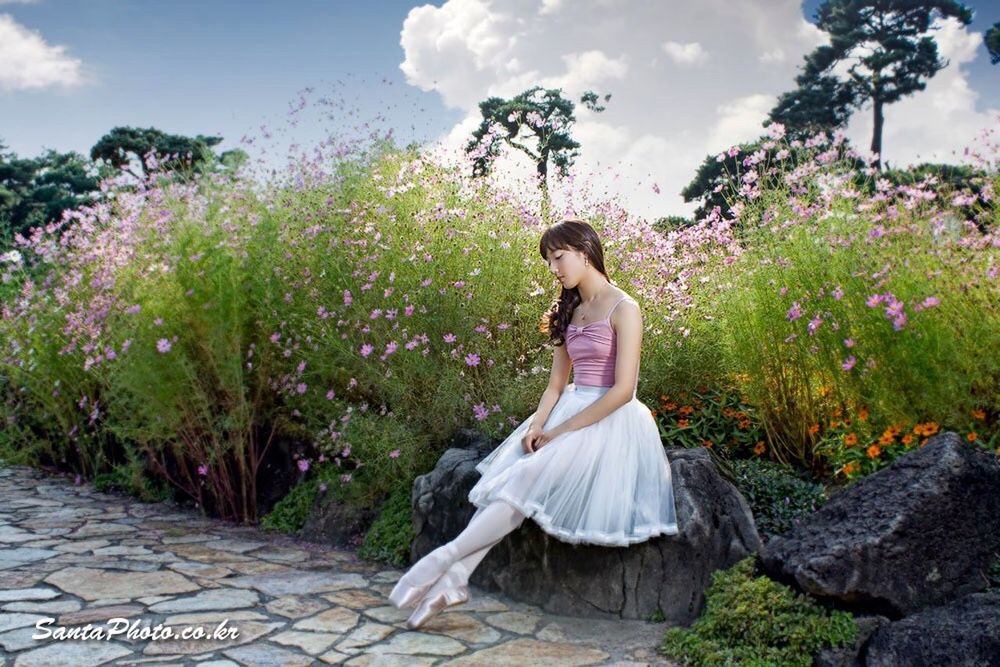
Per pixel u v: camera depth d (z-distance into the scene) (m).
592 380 3.62
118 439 6.85
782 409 4.57
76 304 6.39
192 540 4.99
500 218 5.21
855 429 4.17
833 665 2.88
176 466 6.33
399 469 4.85
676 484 3.64
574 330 3.68
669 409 4.81
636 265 5.07
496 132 5.72
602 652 3.17
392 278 4.88
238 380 5.43
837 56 25.11
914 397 3.91
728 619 3.14
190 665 2.98
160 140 15.16
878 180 4.59
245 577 4.15
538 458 3.44
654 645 3.23
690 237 5.35
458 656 3.10
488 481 3.51
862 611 3.03
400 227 5.30
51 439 7.57
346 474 5.04
